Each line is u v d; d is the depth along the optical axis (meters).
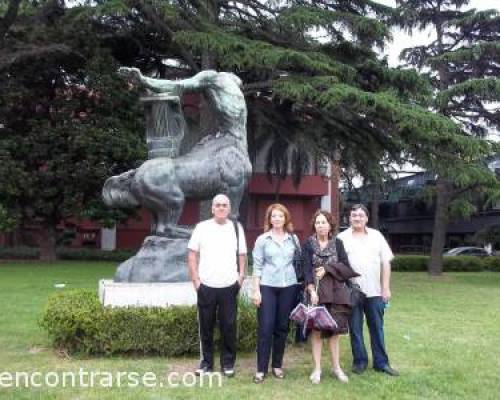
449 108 20.47
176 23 14.41
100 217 17.50
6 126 17.53
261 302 5.41
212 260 5.42
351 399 4.80
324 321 5.12
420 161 14.70
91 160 16.61
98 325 5.96
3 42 16.83
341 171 24.05
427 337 7.68
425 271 23.39
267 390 5.02
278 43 15.48
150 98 6.73
